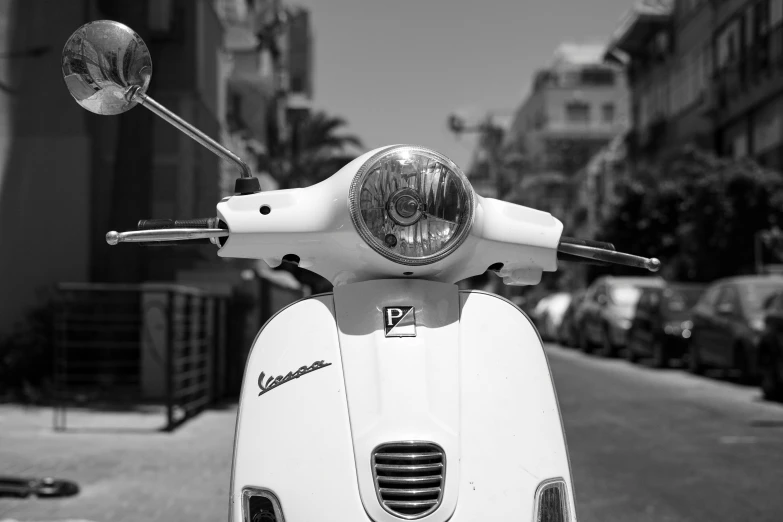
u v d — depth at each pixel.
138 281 13.96
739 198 23.17
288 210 3.00
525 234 3.17
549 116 75.56
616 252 3.31
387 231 2.83
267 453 2.69
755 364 13.98
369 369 2.71
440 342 2.78
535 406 2.79
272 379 2.80
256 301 13.31
